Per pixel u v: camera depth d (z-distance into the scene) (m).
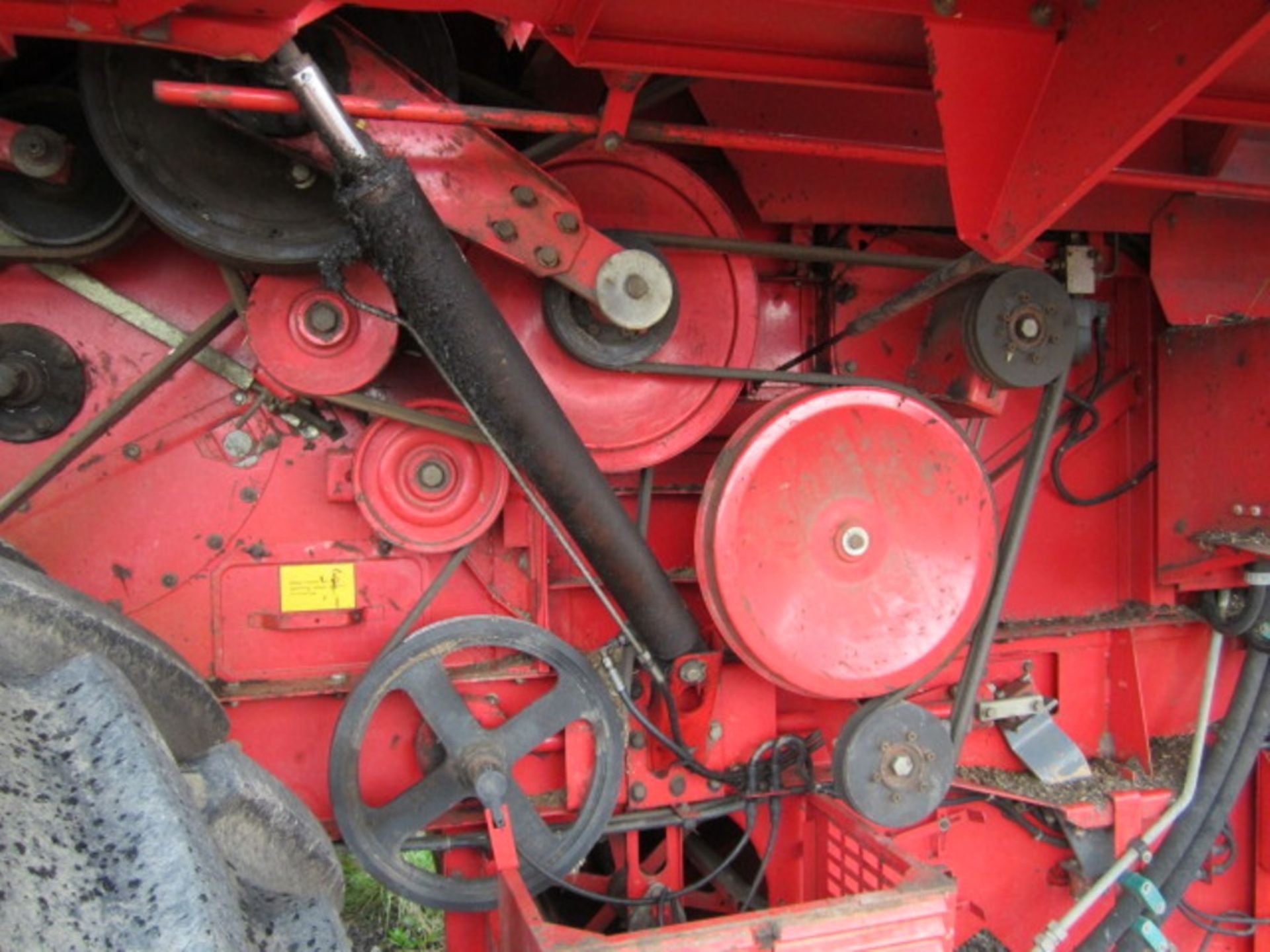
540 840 2.24
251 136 1.83
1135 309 3.02
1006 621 2.98
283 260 1.92
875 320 2.38
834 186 2.43
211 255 1.92
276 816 1.15
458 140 1.93
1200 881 3.10
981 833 2.84
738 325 2.30
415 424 2.14
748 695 2.51
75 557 2.15
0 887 0.77
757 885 2.47
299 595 2.26
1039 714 2.85
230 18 1.51
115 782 0.87
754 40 1.74
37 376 2.09
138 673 1.14
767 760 2.49
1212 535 2.77
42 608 1.05
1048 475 2.99
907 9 1.58
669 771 2.46
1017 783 2.80
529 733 2.24
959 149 1.70
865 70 1.81
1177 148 2.63
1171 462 2.93
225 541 2.23
